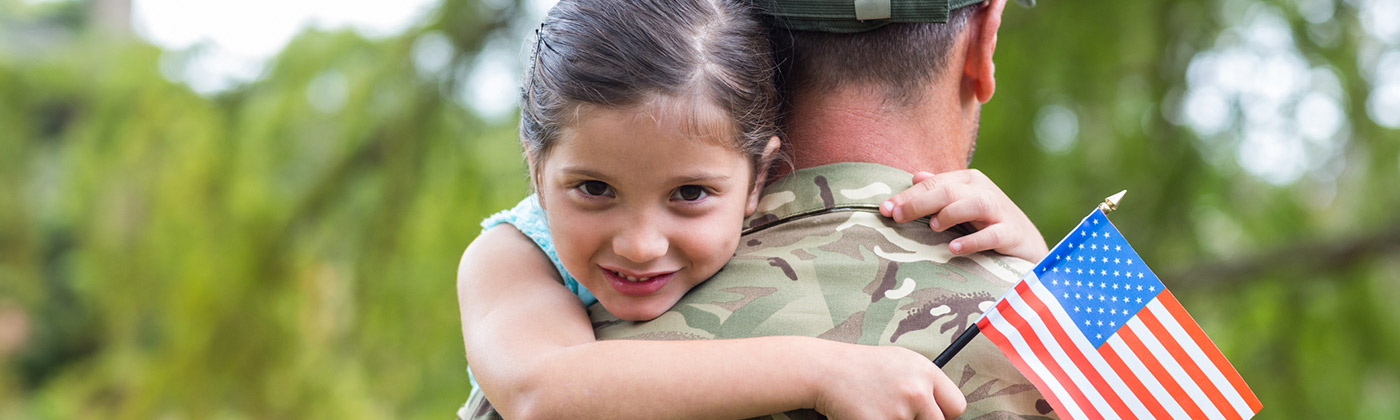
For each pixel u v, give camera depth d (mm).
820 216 1270
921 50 1316
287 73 4438
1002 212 1294
